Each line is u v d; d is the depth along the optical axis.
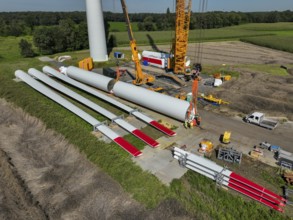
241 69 48.06
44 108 28.91
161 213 14.60
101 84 34.41
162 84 38.78
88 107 30.12
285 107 29.97
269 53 67.19
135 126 25.22
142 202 15.52
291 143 22.22
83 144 21.56
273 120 26.20
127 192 16.31
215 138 22.95
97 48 55.47
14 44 86.31
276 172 18.33
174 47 44.53
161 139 22.77
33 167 18.70
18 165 18.98
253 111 29.00
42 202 15.46
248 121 26.08
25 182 17.17
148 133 23.86
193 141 22.44
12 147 21.50
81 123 25.48
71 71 41.53
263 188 16.00
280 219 14.41
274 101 31.64
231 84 38.81
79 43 75.94
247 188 16.19
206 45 81.38
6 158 19.75
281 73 45.31
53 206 15.16
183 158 18.78
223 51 70.19
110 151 20.45
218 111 28.92
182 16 40.06
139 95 29.06
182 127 25.05
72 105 28.53
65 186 16.78
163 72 46.69
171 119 26.84
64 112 28.14
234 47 77.38
